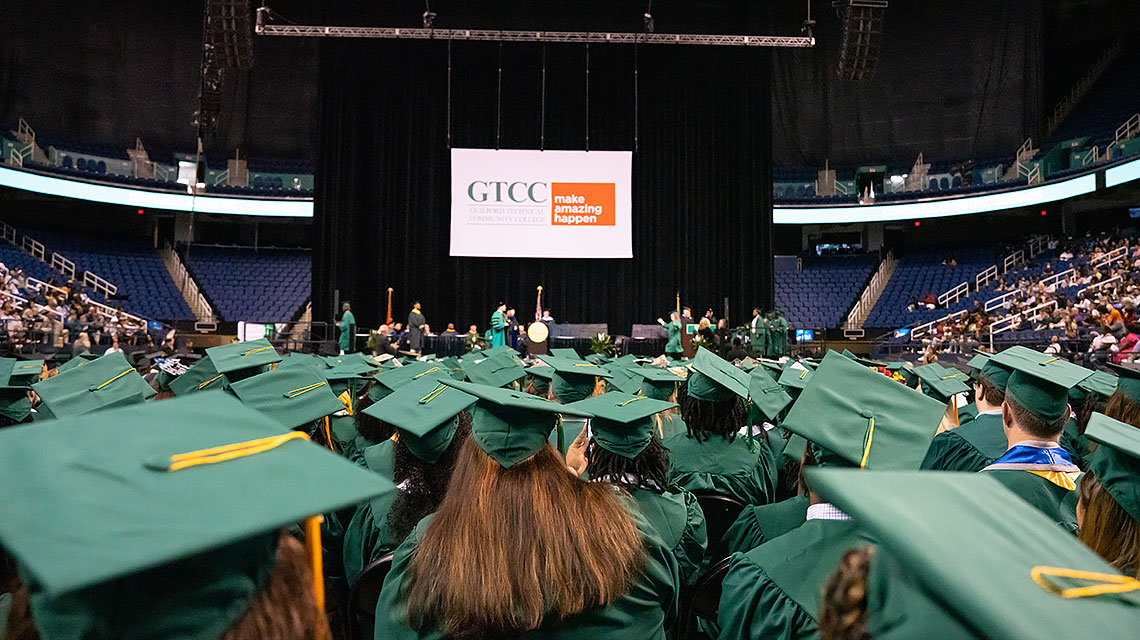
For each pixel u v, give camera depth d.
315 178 19.09
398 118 19.52
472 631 1.38
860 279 26.28
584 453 2.71
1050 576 0.70
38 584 0.72
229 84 25.47
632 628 1.49
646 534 1.67
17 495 0.79
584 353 18.06
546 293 19.58
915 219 24.31
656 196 19.84
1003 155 24.92
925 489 0.84
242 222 27.16
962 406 4.98
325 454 0.97
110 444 0.90
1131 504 1.44
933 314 23.22
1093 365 10.98
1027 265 22.97
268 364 4.26
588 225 18.28
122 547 0.72
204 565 0.75
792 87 26.28
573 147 19.66
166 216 26.28
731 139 19.95
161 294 24.12
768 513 2.21
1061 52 26.27
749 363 7.32
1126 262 19.16
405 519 2.34
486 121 19.59
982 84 25.03
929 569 0.69
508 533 1.43
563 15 21.95
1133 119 22.12
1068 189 21.52
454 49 19.62
